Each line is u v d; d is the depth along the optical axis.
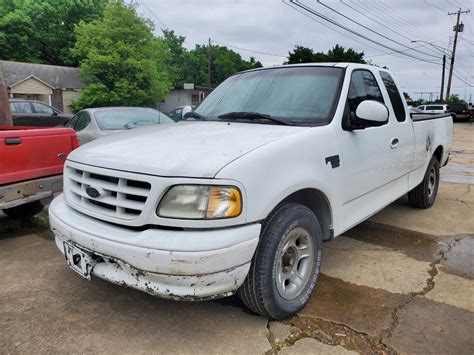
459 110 35.25
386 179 3.96
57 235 2.89
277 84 3.62
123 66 27.58
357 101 3.49
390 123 3.96
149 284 2.33
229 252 2.27
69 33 40.59
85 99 27.83
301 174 2.71
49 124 16.55
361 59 32.97
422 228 4.82
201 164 2.33
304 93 3.41
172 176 2.29
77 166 2.74
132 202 2.39
